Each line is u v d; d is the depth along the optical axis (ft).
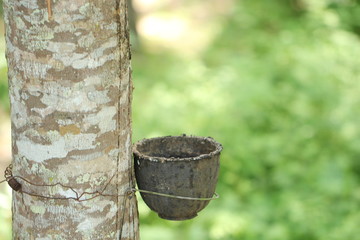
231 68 26.86
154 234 17.89
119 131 8.22
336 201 20.84
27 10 7.57
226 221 19.36
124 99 8.23
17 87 7.93
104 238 8.32
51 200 8.04
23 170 8.16
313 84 25.84
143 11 41.78
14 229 8.61
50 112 7.77
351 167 23.36
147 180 8.92
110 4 7.78
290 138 23.84
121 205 8.47
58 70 7.64
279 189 22.27
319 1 31.71
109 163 8.17
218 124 23.31
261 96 24.61
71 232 8.12
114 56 7.95
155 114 23.67
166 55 33.94
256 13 34.35
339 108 25.04
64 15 7.50
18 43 7.77
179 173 8.77
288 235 19.22
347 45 28.86
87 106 7.81
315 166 22.25
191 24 39.22
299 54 27.14
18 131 8.10
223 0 41.70
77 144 7.88
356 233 19.12
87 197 8.06
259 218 20.27
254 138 23.49
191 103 24.32
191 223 19.67
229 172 22.45
